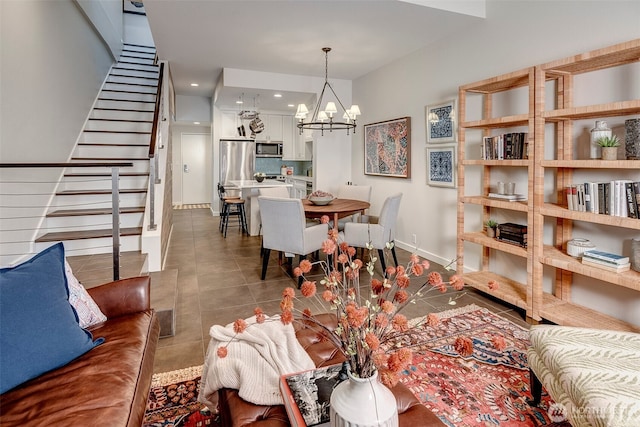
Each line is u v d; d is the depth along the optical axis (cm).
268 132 827
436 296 326
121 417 118
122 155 477
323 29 382
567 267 248
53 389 130
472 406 179
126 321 184
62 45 410
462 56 382
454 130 397
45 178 359
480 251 374
